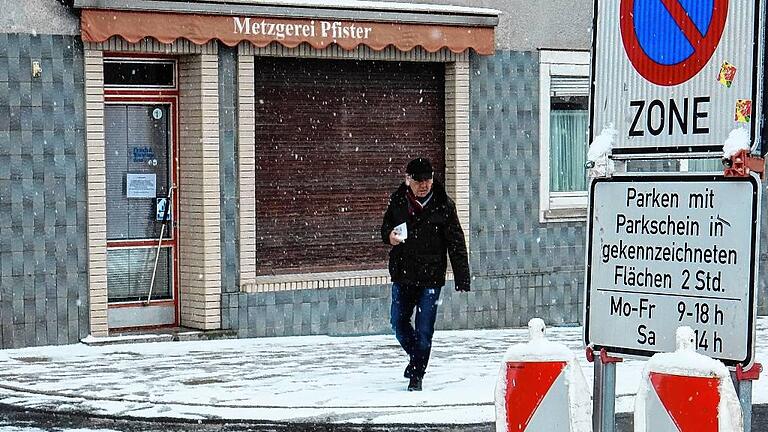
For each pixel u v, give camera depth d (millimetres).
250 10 26359
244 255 27078
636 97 10258
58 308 25172
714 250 9906
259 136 27531
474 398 19734
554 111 31656
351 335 28516
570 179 32062
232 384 21141
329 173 28484
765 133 9875
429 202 19984
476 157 30203
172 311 27219
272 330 27562
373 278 28891
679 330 8977
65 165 25078
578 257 32188
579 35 31578
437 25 28844
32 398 19750
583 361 24812
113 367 22938
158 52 25844
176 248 27141
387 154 29250
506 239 30875
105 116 26266
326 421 18062
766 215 35469
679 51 9977
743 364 9727
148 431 17500
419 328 20188
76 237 25281
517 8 30578
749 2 9594
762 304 35719
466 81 29812
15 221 24688
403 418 18219
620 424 18078
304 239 28281
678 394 8805
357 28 27734
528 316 31438
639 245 10305
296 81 27984
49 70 24828
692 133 9930
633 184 10328
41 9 24688
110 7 24938
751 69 9586
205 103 26391
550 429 9422
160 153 26906
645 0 10172
